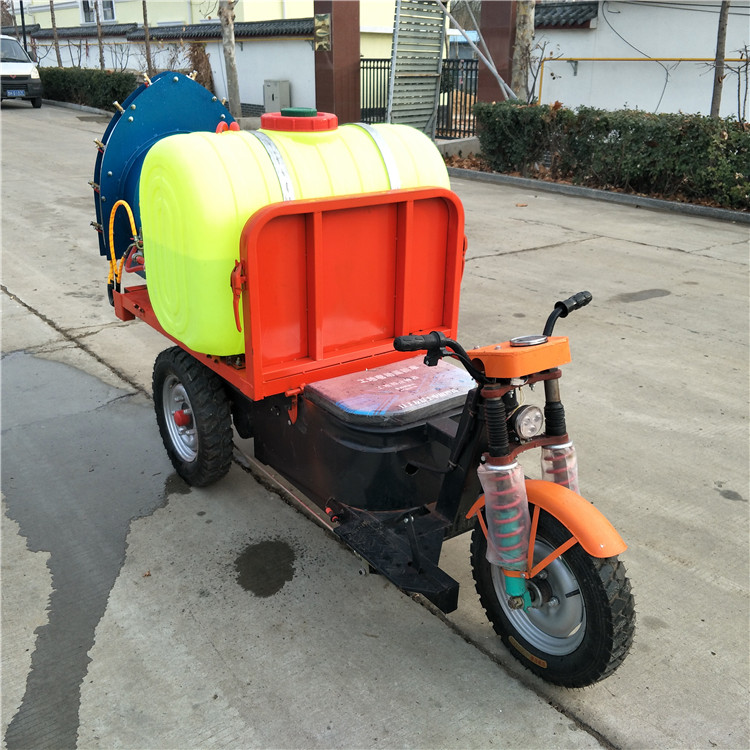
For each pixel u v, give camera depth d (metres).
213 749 2.53
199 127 4.34
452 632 3.09
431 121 16.36
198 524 3.79
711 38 13.71
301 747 2.54
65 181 12.09
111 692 2.76
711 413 4.91
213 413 3.71
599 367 5.58
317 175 3.11
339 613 3.18
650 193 11.66
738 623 3.14
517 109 12.95
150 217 3.24
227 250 2.94
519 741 2.58
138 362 5.68
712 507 3.93
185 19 24.25
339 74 17.06
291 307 3.14
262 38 19.84
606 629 2.51
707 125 10.55
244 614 3.16
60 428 4.71
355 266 3.26
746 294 7.22
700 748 2.56
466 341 6.00
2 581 3.34
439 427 2.98
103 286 7.36
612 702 2.75
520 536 2.62
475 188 12.77
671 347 5.95
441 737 2.59
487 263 8.21
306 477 3.41
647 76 14.80
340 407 3.01
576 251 8.73
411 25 14.97
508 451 2.61
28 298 6.98
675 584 3.36
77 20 30.33
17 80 21.34
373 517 3.14
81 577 3.38
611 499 3.98
